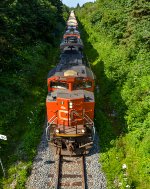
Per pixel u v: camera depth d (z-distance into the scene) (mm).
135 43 20672
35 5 33625
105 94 19594
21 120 16703
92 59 28312
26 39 27875
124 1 28188
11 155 13297
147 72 18016
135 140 13695
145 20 21797
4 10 25219
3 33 22891
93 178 11773
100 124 15898
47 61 28328
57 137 13336
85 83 14281
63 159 13211
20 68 22234
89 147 13500
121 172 12055
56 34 41594
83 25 54125
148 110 15008
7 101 17406
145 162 12156
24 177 11703
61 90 14047
